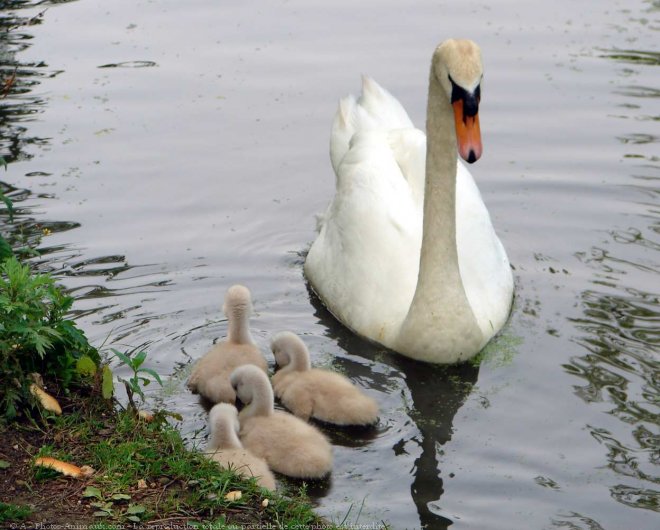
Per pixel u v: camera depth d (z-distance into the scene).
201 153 16.34
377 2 21.31
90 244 14.05
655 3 21.02
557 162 16.19
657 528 9.12
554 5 21.00
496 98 17.77
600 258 14.02
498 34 19.72
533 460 10.12
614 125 17.00
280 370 11.53
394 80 18.25
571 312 12.80
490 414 10.92
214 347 11.58
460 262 12.90
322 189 15.70
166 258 13.92
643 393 11.09
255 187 15.65
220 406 9.84
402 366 12.02
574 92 17.86
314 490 9.66
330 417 10.79
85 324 12.33
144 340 12.11
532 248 14.36
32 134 16.62
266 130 17.00
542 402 11.06
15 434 9.18
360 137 14.21
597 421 10.68
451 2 21.28
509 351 12.11
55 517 8.23
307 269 13.89
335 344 12.54
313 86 18.14
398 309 12.41
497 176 15.95
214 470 8.98
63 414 9.55
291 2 21.45
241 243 14.45
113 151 16.28
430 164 11.70
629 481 9.75
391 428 10.74
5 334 9.49
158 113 17.38
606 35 19.62
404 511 9.35
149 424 9.67
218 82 18.28
